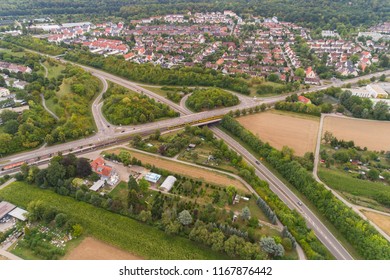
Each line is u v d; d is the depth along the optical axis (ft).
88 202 585.63
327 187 647.97
